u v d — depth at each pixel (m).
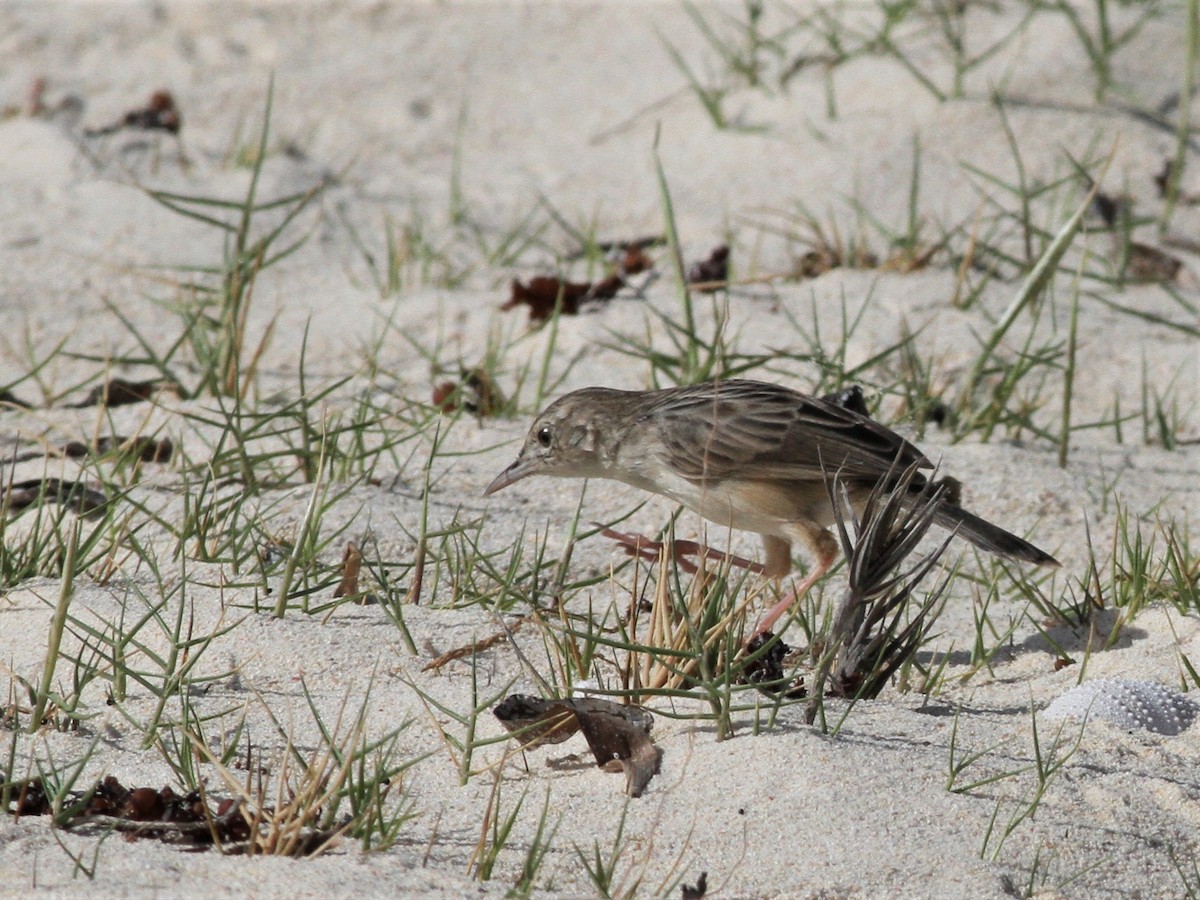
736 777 7.06
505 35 20.22
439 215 15.98
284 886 6.09
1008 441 11.87
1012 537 8.74
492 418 11.94
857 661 8.09
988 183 15.93
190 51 19.95
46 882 6.03
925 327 13.23
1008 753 7.48
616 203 16.23
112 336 13.29
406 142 17.77
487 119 18.30
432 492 10.70
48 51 19.77
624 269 14.52
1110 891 6.48
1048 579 9.94
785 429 9.16
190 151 17.14
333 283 14.35
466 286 14.46
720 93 17.52
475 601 8.98
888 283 14.00
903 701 8.17
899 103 17.09
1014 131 16.56
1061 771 7.29
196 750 7.16
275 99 18.73
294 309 13.80
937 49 17.84
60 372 12.65
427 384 12.51
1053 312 12.89
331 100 18.72
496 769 7.26
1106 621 9.20
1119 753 7.53
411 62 19.58
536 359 12.95
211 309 13.62
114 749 7.35
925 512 7.95
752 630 9.16
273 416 10.59
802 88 17.67
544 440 9.89
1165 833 6.88
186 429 11.49
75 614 8.62
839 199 15.76
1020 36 17.88
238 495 9.89
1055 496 10.91
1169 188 15.86
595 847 6.52
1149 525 10.61
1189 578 9.25
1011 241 15.05
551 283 13.73
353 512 10.11
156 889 6.00
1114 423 11.74
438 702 7.90
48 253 14.52
